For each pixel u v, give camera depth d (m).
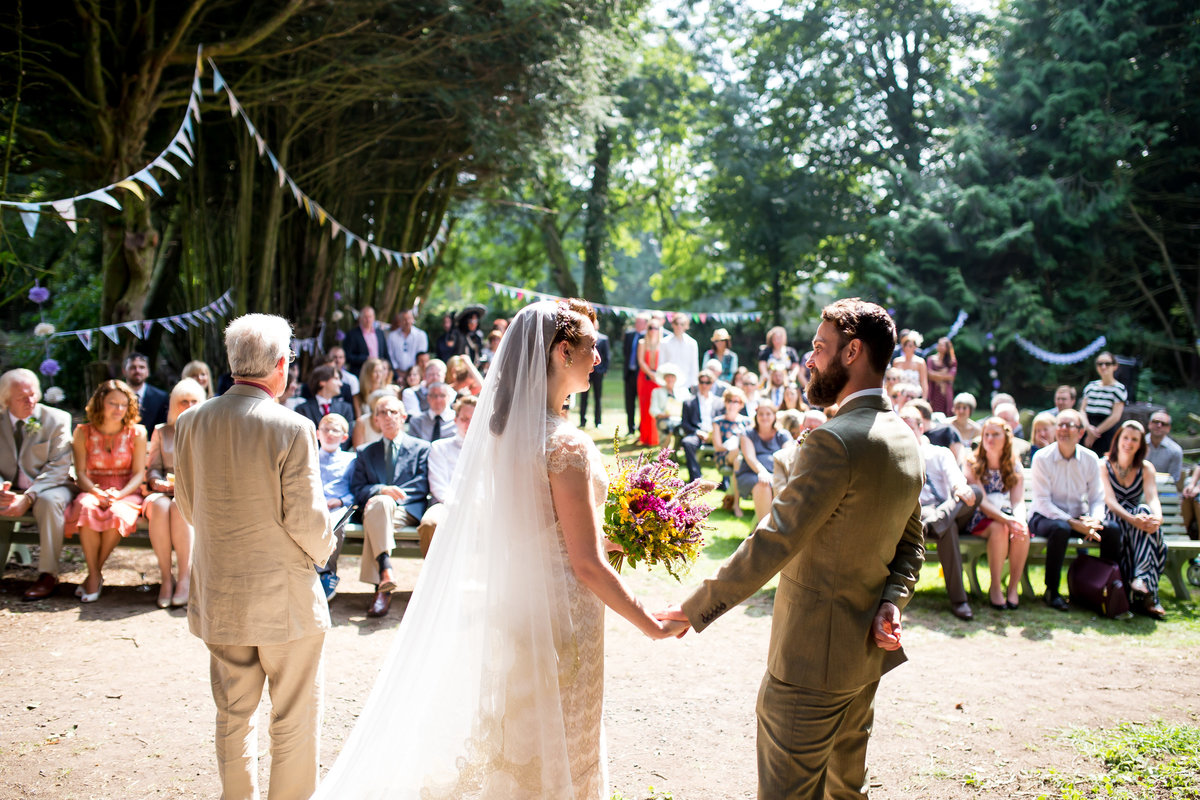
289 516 2.58
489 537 2.26
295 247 12.92
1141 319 20.30
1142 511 5.89
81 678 4.16
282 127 11.47
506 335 2.32
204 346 11.61
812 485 2.14
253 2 10.00
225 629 2.57
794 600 2.24
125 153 9.20
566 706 2.22
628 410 11.95
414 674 2.32
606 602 2.21
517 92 11.41
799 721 2.20
